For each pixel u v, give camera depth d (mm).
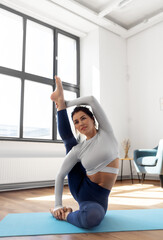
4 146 3840
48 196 3000
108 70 5328
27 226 1520
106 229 1444
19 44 4555
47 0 4410
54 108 4863
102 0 4656
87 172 1583
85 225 1396
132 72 5680
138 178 5238
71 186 1663
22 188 3855
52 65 5047
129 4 4820
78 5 4617
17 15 4547
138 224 1560
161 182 3707
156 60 5234
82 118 1591
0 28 4344
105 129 1570
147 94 5316
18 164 3803
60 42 5328
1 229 1457
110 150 1539
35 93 4684
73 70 5508
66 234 1362
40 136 4664
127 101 5656
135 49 5680
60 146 4676
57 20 5051
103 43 5332
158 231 1420
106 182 1534
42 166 4086
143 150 4137
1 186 3633
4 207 2260
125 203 2436
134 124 5473
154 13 5129
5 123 4164
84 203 1492
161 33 5199
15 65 4445
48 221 1645
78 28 5379
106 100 5172
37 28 4938
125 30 5586
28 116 4512
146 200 2619
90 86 5258
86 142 1590
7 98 4242
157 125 5051
